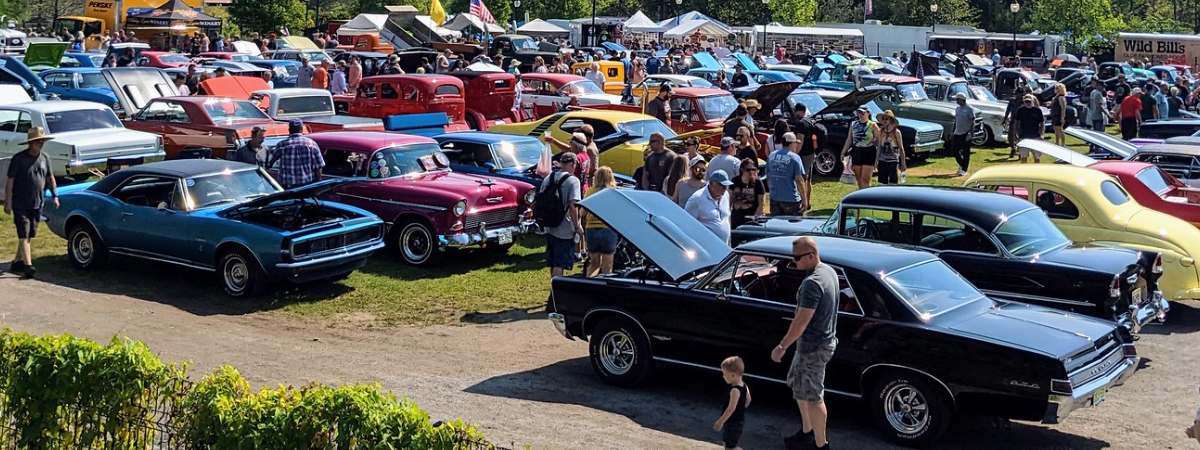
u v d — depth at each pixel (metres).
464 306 13.10
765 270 9.19
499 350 11.31
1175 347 11.38
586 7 69.50
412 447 6.00
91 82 25.47
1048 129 30.86
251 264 13.05
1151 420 9.10
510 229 15.14
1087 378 8.11
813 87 31.02
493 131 20.80
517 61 34.22
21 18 73.88
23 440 7.38
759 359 9.11
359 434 6.09
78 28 51.91
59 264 14.76
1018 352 7.93
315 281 13.99
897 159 17.98
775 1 71.88
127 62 33.38
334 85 29.19
